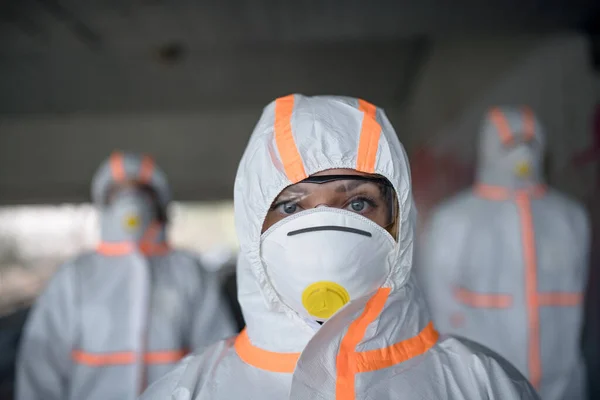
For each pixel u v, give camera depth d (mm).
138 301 1716
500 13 3002
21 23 3754
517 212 2037
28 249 6828
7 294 5797
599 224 2492
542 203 2080
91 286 1727
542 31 2975
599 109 2482
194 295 1825
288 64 5496
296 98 886
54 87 5902
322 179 802
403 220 822
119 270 1757
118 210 1810
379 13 3266
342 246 776
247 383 774
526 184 2105
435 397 749
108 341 1679
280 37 3832
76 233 6914
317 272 780
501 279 2006
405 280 838
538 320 1964
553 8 2688
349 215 789
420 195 5250
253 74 5715
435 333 881
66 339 1685
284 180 796
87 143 6867
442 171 4438
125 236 1806
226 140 6949
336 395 743
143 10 3414
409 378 768
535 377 1944
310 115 826
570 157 2754
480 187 2164
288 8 3316
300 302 798
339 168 806
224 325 1848
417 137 5562
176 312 1758
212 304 1854
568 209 2084
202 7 3303
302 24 3543
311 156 800
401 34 3656
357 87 5984
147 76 5699
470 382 775
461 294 2041
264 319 809
